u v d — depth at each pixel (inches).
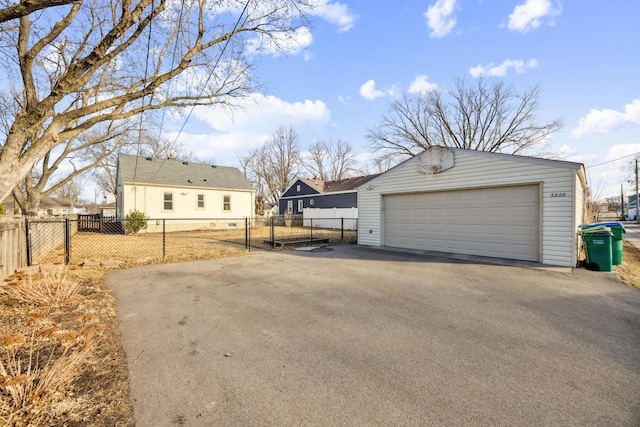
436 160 378.0
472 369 107.0
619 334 136.6
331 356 116.6
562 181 284.5
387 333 138.3
